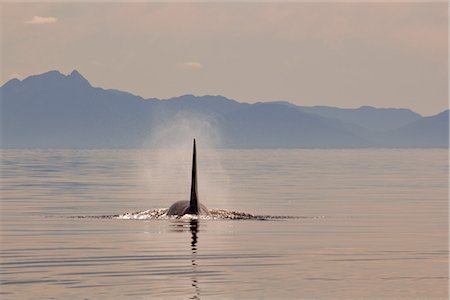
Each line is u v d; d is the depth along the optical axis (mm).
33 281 101500
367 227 164750
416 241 142125
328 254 125438
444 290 98000
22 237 145000
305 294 95750
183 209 179500
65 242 137750
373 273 108625
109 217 180875
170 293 95250
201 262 116562
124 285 99250
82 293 94875
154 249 129375
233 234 149500
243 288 98438
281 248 131625
